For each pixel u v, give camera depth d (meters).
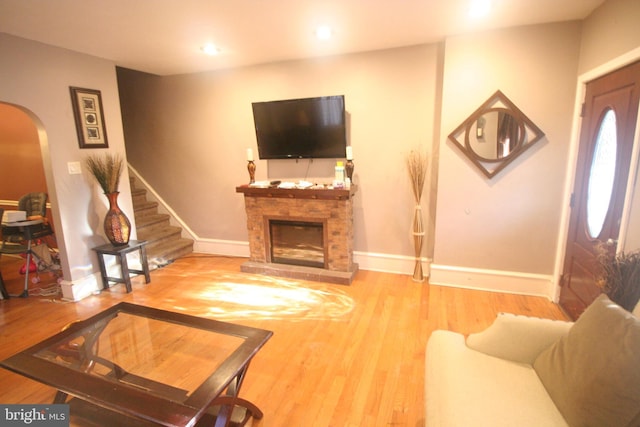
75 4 2.16
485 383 1.40
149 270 4.05
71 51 3.12
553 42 2.72
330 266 3.68
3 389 2.09
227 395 1.55
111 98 3.53
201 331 1.88
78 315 3.03
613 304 1.33
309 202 3.60
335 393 2.00
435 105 3.31
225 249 4.59
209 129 4.26
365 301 3.13
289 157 3.82
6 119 4.30
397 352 2.37
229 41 2.99
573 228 2.74
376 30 2.81
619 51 2.11
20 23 2.46
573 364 1.29
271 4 2.25
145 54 3.32
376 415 1.83
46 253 3.93
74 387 1.42
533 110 2.86
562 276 2.92
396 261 3.77
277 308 3.05
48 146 3.01
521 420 1.22
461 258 3.34
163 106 4.40
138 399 1.34
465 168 3.14
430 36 2.99
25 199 3.88
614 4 2.17
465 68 2.97
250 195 3.84
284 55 3.49
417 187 3.39
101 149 3.46
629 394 1.08
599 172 2.35
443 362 1.54
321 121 3.55
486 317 2.80
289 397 1.97
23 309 3.14
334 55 3.52
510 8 2.41
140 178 4.79
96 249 3.36
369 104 3.51
